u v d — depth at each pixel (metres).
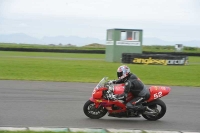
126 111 12.40
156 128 11.64
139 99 12.41
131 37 45.41
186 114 14.26
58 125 11.42
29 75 26.38
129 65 39.19
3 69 29.84
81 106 15.00
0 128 10.55
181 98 18.36
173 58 42.03
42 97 16.94
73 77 26.16
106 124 11.89
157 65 41.09
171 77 28.42
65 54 71.06
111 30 45.66
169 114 14.14
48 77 25.61
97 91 12.37
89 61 45.66
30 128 10.70
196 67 39.62
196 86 23.70
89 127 11.32
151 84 23.72
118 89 12.40
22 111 13.48
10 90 18.73
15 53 67.56
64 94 18.09
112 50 45.12
